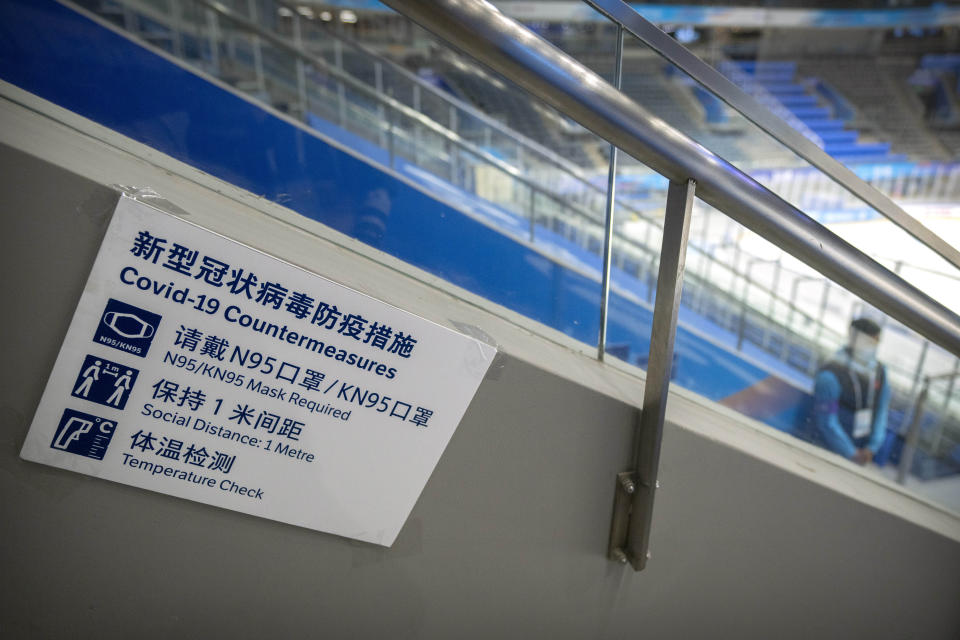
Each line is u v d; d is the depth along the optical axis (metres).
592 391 0.86
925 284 1.25
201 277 0.63
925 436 1.82
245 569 0.77
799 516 1.12
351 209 0.92
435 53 2.58
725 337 2.07
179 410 0.68
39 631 0.70
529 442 0.84
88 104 1.01
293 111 1.92
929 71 14.83
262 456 0.72
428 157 2.57
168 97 1.14
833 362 1.87
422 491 0.81
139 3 1.42
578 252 1.65
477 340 0.76
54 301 0.61
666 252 0.82
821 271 0.91
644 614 1.05
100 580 0.71
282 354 0.69
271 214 0.81
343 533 0.79
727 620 1.14
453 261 0.94
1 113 0.67
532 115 2.75
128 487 0.69
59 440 0.65
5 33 0.91
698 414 1.06
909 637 1.41
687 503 0.99
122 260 0.61
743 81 15.11
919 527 1.29
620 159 0.95
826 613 1.25
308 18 2.24
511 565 0.91
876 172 11.99
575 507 0.91
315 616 0.82
